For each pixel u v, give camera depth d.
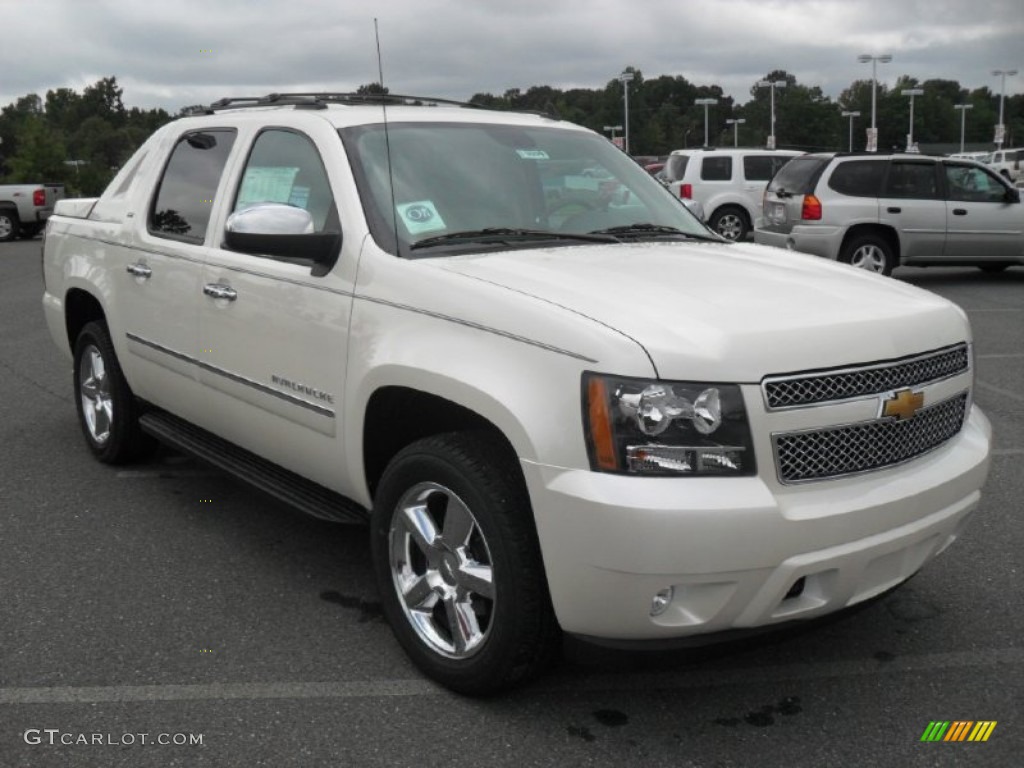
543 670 3.28
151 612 4.02
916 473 3.25
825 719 3.27
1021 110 133.75
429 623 3.51
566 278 3.38
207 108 5.23
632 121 101.56
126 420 5.61
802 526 2.92
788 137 104.00
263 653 3.70
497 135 4.45
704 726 3.23
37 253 20.86
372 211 3.81
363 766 3.02
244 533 4.88
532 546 3.11
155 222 5.02
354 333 3.65
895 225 13.90
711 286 3.39
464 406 3.19
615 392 2.89
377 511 3.58
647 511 2.81
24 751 3.08
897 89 116.44
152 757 3.05
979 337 10.21
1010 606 4.06
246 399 4.31
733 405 2.91
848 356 3.09
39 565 4.48
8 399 7.59
